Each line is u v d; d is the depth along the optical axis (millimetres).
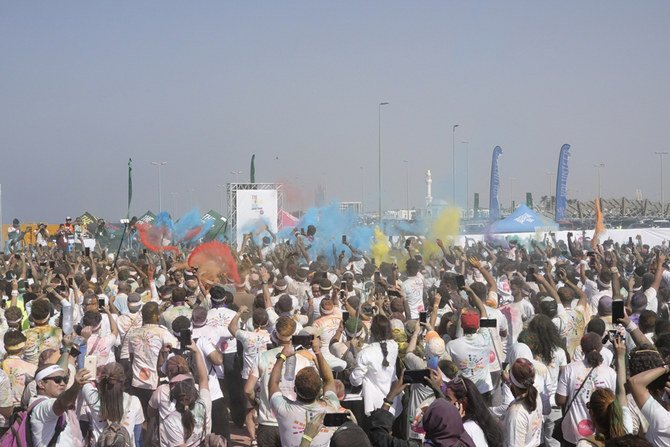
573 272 16844
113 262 23328
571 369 8180
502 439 6602
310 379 7055
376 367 8898
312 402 7094
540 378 8836
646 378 6117
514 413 6922
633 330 7219
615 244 33344
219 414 10203
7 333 9125
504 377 9102
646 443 4488
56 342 10086
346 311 11109
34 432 7027
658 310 13531
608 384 7949
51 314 12469
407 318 12266
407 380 6867
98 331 10859
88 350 10641
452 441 5789
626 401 6602
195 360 8266
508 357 9500
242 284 14391
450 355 9109
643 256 26969
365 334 10914
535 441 7035
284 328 8258
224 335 10984
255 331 11094
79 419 8391
